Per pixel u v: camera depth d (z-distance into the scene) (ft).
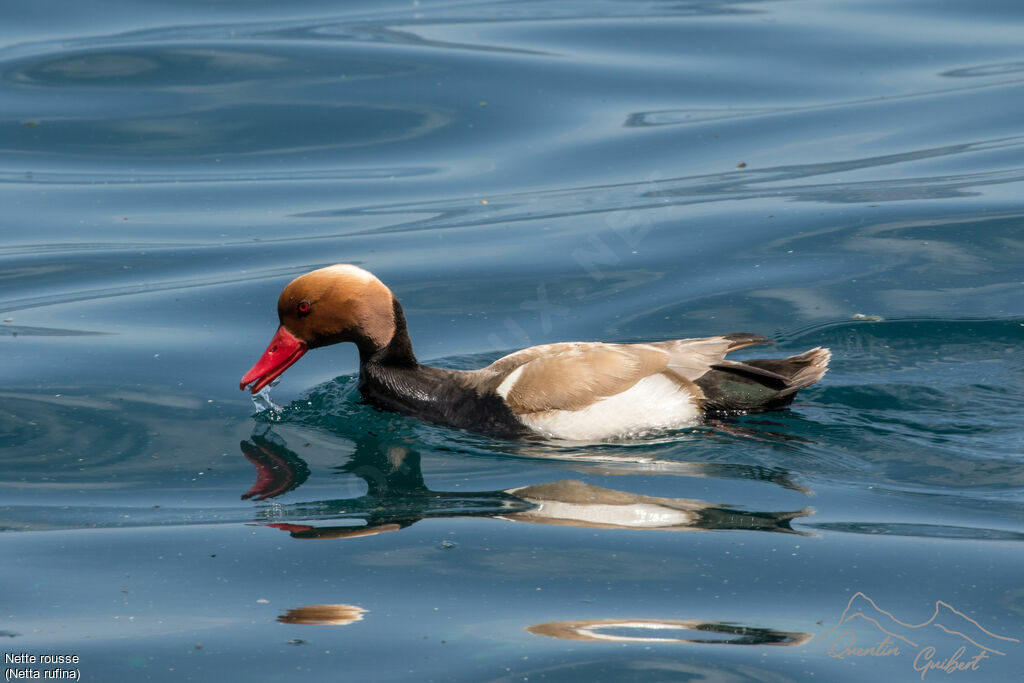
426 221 57.16
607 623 24.86
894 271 48.03
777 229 53.52
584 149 64.08
